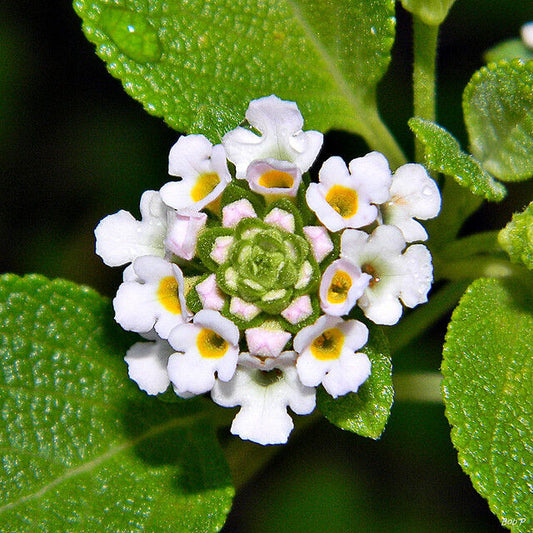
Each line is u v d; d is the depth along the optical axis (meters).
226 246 0.16
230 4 0.17
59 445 0.18
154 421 0.18
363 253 0.16
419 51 0.18
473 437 0.17
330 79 0.18
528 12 0.20
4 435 0.17
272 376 0.16
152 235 0.17
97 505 0.17
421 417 0.20
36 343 0.18
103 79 0.21
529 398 0.17
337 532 0.20
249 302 0.16
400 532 0.20
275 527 0.20
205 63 0.17
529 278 0.17
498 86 0.17
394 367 0.20
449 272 0.18
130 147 0.21
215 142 0.17
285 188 0.16
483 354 0.17
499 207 0.20
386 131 0.18
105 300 0.18
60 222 0.21
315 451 0.20
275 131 0.16
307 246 0.16
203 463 0.18
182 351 0.16
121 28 0.17
